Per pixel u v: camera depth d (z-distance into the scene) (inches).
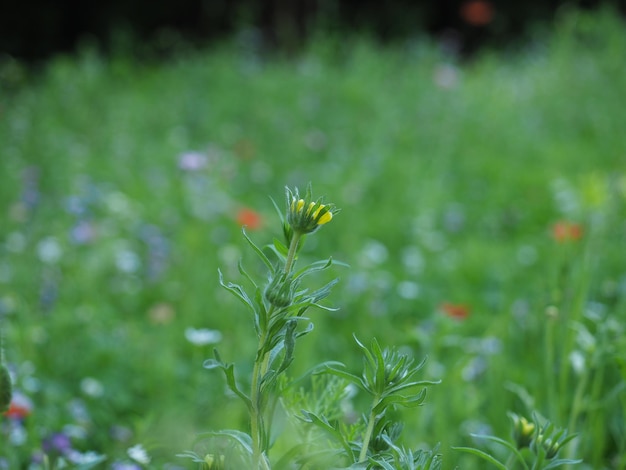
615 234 155.2
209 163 217.2
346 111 299.1
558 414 82.1
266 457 49.1
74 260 161.8
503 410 92.5
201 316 137.2
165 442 86.2
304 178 229.1
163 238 179.5
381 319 136.5
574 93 313.6
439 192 213.0
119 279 161.2
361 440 54.4
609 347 80.0
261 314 45.1
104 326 137.9
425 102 304.3
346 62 371.9
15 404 91.4
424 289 158.2
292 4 457.7
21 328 121.9
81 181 212.8
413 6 517.0
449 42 467.8
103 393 113.7
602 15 383.9
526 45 466.3
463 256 174.4
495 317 131.0
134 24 466.0
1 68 393.4
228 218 191.3
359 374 115.2
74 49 459.5
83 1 460.4
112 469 80.0
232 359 113.7
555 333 93.2
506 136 272.4
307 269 46.3
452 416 92.2
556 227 127.1
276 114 293.6
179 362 122.0
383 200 215.3
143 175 230.1
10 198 203.3
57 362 122.8
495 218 202.5
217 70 343.3
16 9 443.8
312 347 110.7
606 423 91.8
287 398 57.3
